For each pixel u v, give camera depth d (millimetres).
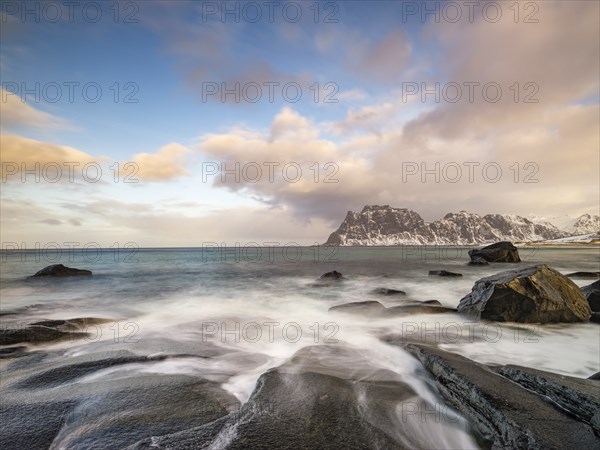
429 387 7086
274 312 15766
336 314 14234
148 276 32281
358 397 6258
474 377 6348
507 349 10078
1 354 8750
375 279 29172
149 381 6875
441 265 47469
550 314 12242
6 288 23938
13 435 4820
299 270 40094
